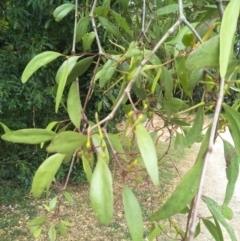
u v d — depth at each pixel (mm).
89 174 539
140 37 1031
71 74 697
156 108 926
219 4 584
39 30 2990
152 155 439
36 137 497
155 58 786
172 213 459
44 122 3275
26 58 2930
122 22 1052
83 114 592
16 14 2812
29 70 635
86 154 539
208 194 3682
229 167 645
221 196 3652
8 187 3307
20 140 492
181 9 595
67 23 2941
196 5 1165
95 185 443
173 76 990
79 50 3127
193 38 669
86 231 2812
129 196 488
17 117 3205
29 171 3236
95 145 528
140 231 477
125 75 773
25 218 2969
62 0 2859
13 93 2975
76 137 467
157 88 964
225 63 426
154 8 1232
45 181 479
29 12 2936
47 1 2859
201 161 463
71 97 578
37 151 3266
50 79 3055
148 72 915
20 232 2754
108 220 434
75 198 3330
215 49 509
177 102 879
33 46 2939
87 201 3293
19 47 2994
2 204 3174
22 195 3289
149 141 446
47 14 2895
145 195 3174
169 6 1010
